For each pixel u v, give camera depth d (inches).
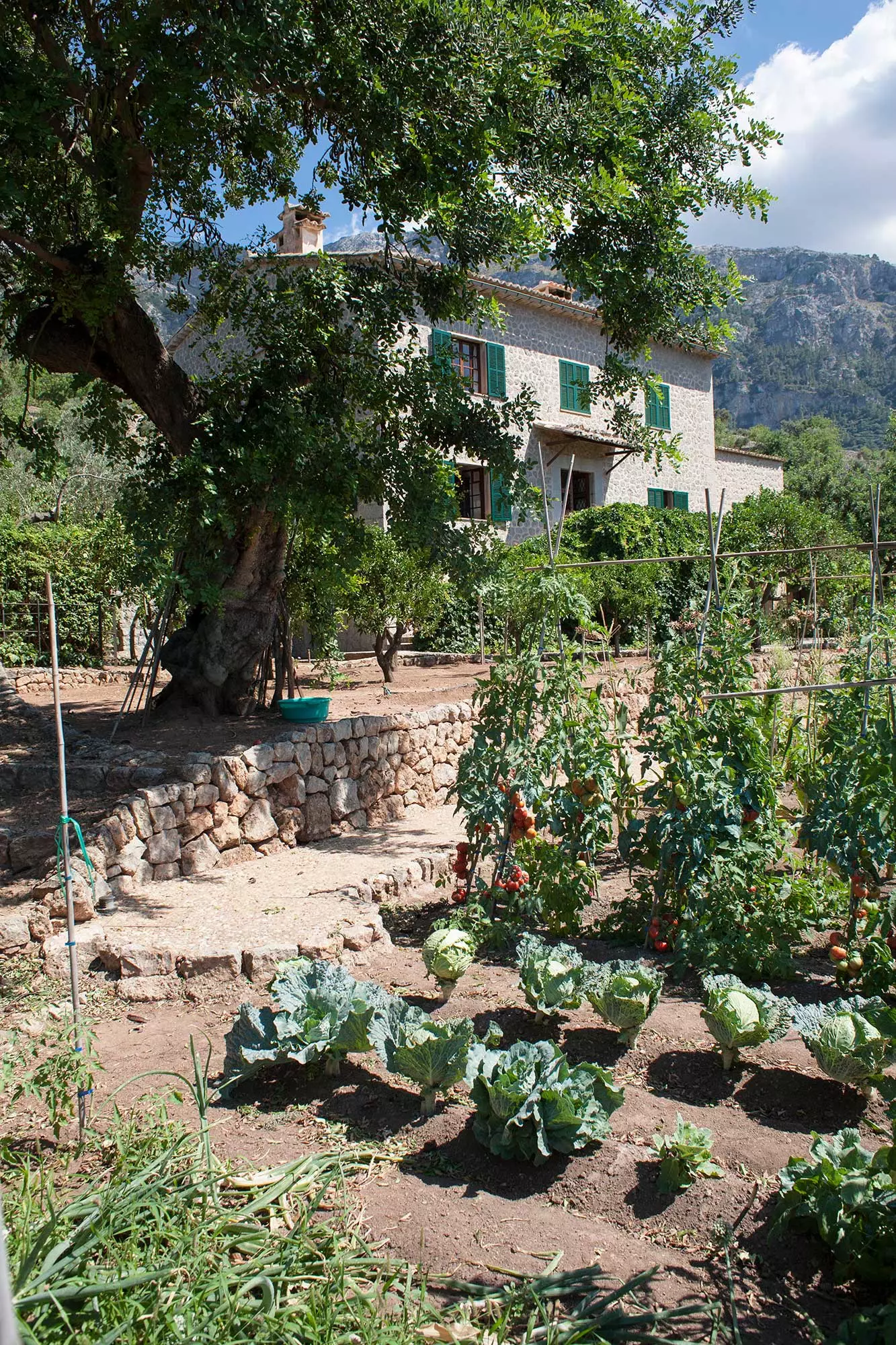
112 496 848.3
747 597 247.0
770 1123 145.7
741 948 196.1
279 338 363.6
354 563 361.7
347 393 379.2
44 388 756.0
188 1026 185.5
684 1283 112.7
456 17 296.7
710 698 183.9
